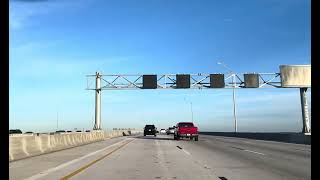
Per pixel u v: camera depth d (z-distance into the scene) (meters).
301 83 52.59
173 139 55.78
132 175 15.32
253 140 51.56
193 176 14.91
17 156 22.47
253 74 53.25
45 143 28.33
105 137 59.22
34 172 16.30
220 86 53.56
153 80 54.38
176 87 53.97
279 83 53.56
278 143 41.91
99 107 56.28
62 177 14.76
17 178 14.48
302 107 53.81
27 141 24.61
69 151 29.67
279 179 14.00
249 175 15.10
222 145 37.91
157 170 16.97
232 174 15.43
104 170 17.08
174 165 19.06
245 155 25.09
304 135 40.34
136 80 55.16
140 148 33.41
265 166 18.34
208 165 18.95
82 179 14.27
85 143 42.25
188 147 34.66
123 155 25.62
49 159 22.53
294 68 52.69
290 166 18.28
